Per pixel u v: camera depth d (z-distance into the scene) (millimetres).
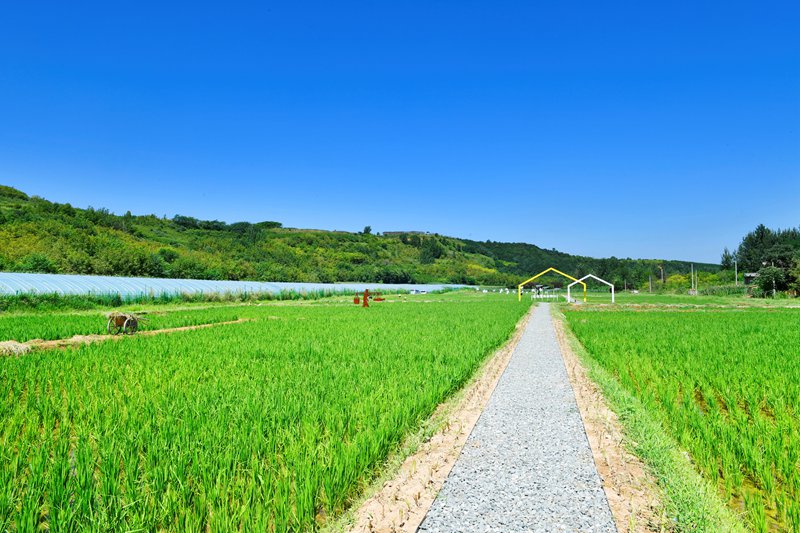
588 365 13406
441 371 11195
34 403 8062
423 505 5223
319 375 10797
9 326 20562
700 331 21922
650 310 41969
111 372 10852
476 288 106125
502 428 7910
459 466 6297
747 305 49094
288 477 5297
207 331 20359
